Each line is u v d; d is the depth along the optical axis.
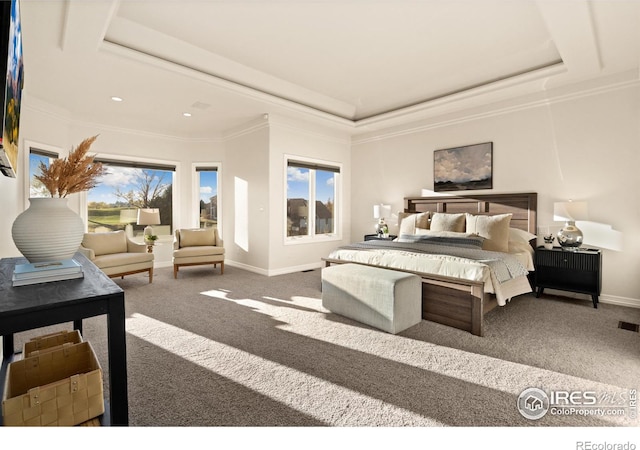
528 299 3.85
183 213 6.28
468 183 4.84
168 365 2.21
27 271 1.34
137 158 5.75
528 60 3.72
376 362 2.26
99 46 3.03
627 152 3.59
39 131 4.40
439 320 3.03
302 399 1.82
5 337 1.99
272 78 4.33
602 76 3.71
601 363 2.23
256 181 5.49
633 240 3.57
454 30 3.18
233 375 2.08
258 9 2.86
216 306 3.55
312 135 5.84
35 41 2.94
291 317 3.19
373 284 2.90
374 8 2.83
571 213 3.65
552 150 4.09
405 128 5.62
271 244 5.30
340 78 4.34
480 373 2.11
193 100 4.49
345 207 6.47
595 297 3.52
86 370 1.57
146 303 3.66
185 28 3.17
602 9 2.55
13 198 2.82
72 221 1.58
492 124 4.60
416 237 4.29
